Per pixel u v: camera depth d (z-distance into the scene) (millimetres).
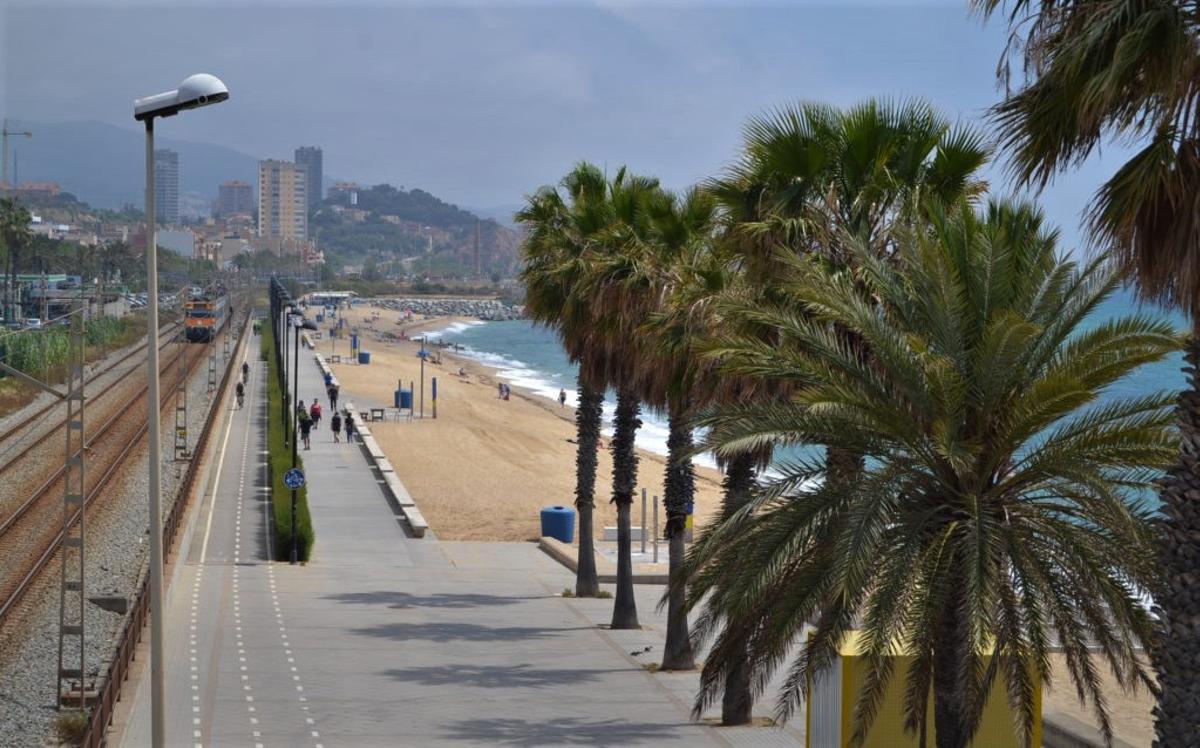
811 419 15258
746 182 20453
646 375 28750
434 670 26625
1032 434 14445
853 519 14180
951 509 14930
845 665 17250
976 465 14820
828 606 14891
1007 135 11812
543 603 37344
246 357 144875
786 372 15547
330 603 35250
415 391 123250
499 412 114375
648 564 44000
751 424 15430
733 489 23500
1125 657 14305
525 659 28344
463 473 71375
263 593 36438
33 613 29219
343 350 185375
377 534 50719
